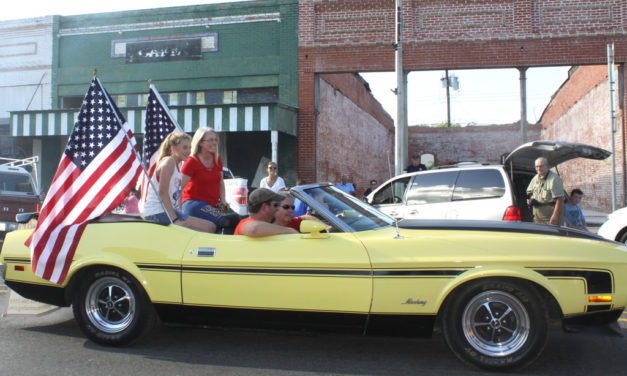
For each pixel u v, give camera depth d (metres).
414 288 3.76
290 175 15.55
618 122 14.79
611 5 14.21
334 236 4.04
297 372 3.84
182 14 16.30
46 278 4.37
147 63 16.53
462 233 3.99
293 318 3.98
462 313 3.78
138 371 3.86
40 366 3.96
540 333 3.66
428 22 15.03
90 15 16.92
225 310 4.10
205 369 3.90
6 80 17.59
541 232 4.05
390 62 15.11
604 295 3.66
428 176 8.23
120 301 4.42
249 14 15.91
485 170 7.74
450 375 3.75
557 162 8.62
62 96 17.20
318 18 15.55
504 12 14.64
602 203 18.98
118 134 4.78
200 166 4.86
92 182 4.64
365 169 24.48
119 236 4.38
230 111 13.99
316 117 15.70
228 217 4.75
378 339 4.71
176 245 4.23
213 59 16.11
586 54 14.25
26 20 17.39
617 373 3.80
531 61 14.51
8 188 12.12
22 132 14.86
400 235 4.00
